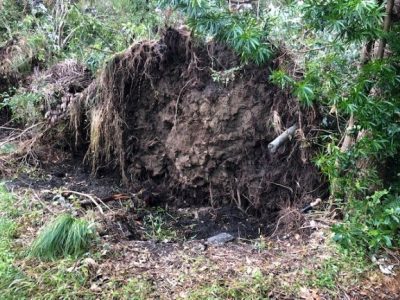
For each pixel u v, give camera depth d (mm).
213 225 3666
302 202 3529
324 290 2615
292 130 3553
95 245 2879
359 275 2732
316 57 3439
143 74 3979
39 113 4520
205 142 3820
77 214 3295
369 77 2840
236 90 3695
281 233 3340
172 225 3676
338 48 3064
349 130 3057
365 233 2834
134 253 2912
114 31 5082
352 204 2961
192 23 3232
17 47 5254
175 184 4055
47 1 5844
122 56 4012
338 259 2832
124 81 4031
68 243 2783
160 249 3016
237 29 3092
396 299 2619
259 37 3193
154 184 4137
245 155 3762
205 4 3092
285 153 3635
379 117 2773
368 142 2840
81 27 5168
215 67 3744
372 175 3014
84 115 4352
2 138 4727
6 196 3393
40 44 5254
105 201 3750
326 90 3146
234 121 3727
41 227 3031
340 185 3111
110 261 2777
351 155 2979
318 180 3535
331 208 3271
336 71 3146
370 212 2908
